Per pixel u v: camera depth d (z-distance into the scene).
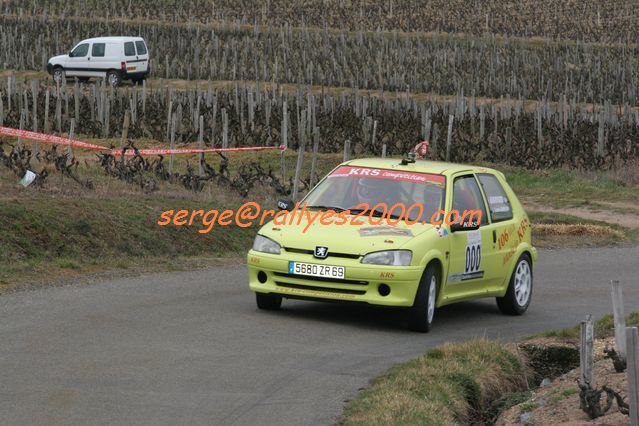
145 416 23.91
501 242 39.12
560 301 43.09
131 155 71.69
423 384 26.59
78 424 23.11
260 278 35.53
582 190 86.69
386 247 34.25
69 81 158.25
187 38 196.50
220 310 36.28
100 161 72.94
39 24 197.75
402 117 111.06
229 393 26.08
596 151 102.69
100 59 153.50
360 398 25.67
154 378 27.08
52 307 35.16
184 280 42.16
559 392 27.02
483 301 42.94
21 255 43.03
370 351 31.56
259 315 35.78
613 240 63.53
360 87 166.50
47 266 42.03
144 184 61.78
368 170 37.97
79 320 33.38
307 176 87.75
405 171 37.75
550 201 82.56
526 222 41.31
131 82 166.62
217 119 108.50
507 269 39.47
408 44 190.38
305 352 30.88
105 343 30.52
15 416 23.44
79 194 54.84
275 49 189.50
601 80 159.38
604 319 35.31
